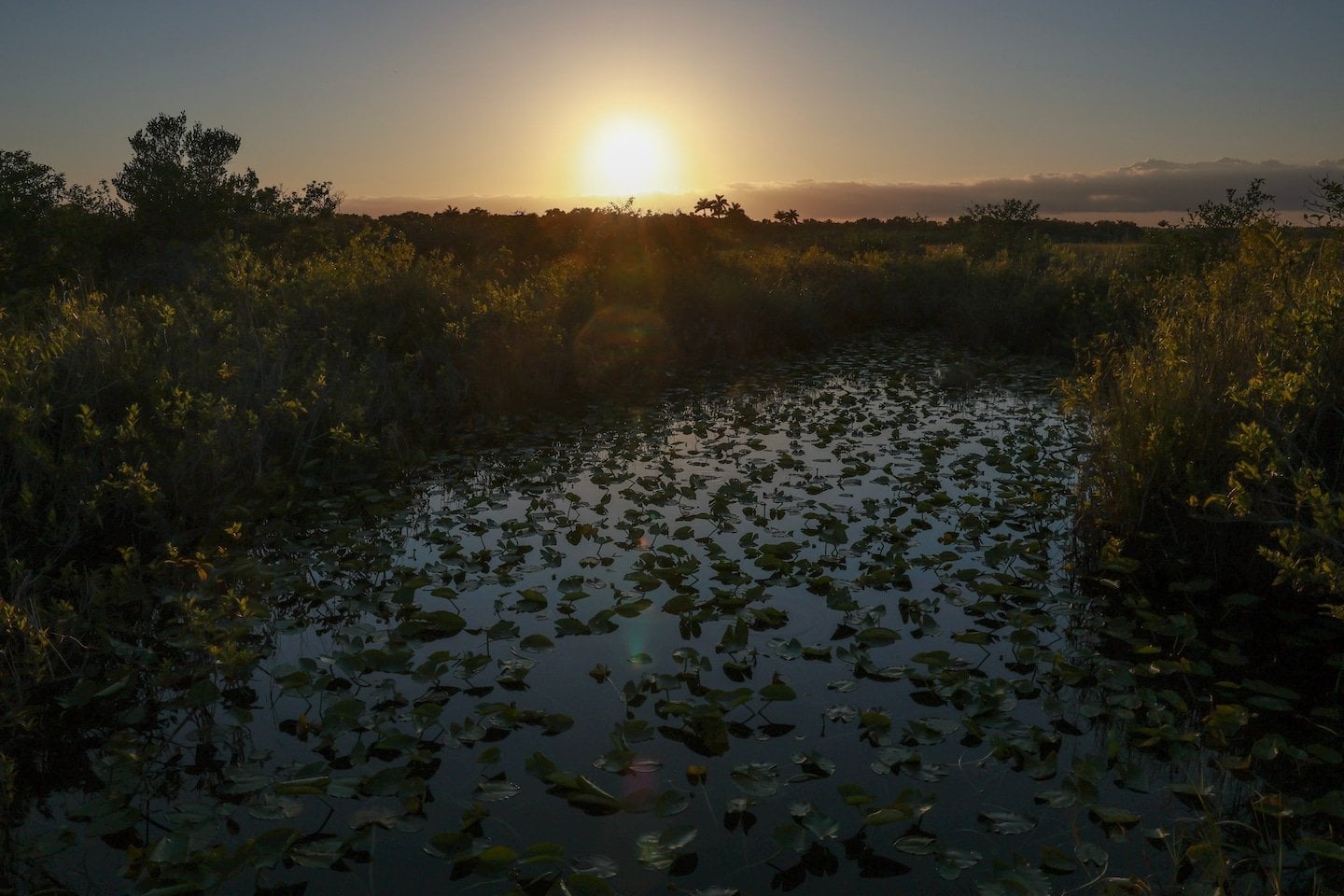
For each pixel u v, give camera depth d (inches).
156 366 237.5
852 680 134.4
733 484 231.1
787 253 730.8
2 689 129.1
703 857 96.3
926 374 422.3
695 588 171.2
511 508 222.4
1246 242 218.8
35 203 514.0
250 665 138.3
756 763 112.8
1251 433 131.5
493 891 90.9
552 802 106.0
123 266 522.0
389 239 683.4
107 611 159.5
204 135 682.2
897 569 176.6
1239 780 109.5
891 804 102.9
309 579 177.2
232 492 206.2
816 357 476.1
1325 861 93.7
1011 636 147.3
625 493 229.1
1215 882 88.7
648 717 125.3
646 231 674.2
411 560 187.0
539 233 753.6
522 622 157.0
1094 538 186.1
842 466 258.1
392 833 100.9
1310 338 155.6
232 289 349.7
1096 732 121.0
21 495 179.2
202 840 96.2
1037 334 490.6
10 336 233.3
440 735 121.0
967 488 234.2
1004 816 101.2
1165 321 227.6
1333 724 122.6
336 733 118.7
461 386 325.1
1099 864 92.3
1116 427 192.7
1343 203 242.8
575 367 376.5
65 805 108.6
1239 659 137.3
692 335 470.3
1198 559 174.2
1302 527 128.0
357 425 266.2
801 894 90.1
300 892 91.1
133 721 123.8
